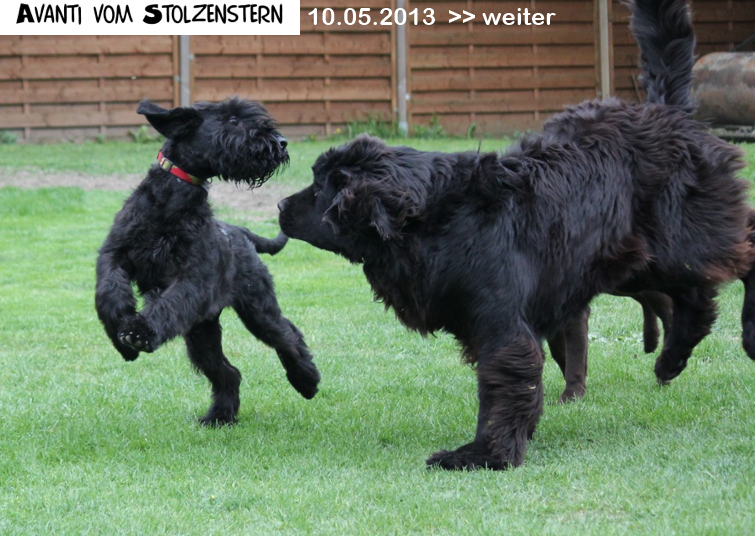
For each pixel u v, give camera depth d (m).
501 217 4.83
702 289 5.54
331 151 4.99
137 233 5.47
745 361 6.86
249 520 4.16
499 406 4.80
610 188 5.04
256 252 6.36
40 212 14.83
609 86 21.97
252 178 5.80
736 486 4.21
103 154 19.84
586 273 5.02
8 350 7.92
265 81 21.50
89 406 6.27
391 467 4.91
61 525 4.11
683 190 5.16
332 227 4.81
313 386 6.36
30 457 5.12
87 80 21.12
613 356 7.29
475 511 4.14
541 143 5.14
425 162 4.91
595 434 5.38
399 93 21.88
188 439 5.53
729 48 21.52
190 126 5.57
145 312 5.16
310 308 9.25
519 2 21.72
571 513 4.11
